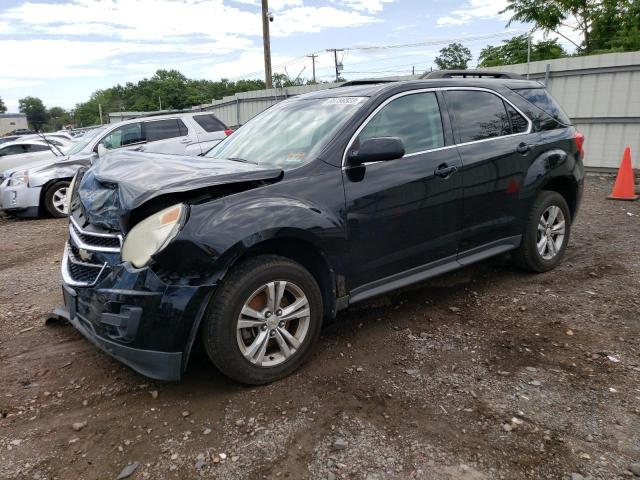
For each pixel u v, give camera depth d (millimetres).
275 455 2619
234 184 3207
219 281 2984
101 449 2717
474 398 3057
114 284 2924
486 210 4375
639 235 6328
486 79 4770
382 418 2896
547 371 3332
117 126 10469
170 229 2818
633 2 17812
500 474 2441
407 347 3730
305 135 3820
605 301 4363
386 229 3693
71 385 3359
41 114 155750
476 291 4742
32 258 6824
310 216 3244
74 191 3811
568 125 5230
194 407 3059
